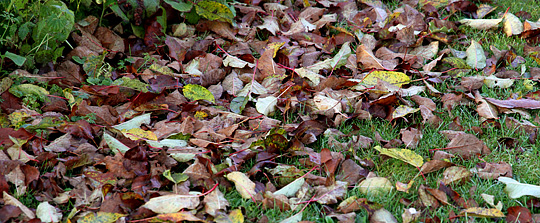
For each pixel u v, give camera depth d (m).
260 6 4.25
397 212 2.32
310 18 4.14
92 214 2.15
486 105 3.08
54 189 2.31
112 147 2.55
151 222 2.14
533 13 4.37
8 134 2.54
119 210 2.20
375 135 2.86
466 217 2.21
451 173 2.52
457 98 3.17
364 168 2.64
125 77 2.98
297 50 3.63
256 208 2.31
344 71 3.47
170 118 2.92
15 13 3.11
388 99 3.04
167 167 2.48
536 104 3.09
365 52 3.53
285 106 3.10
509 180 2.45
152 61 3.46
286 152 2.68
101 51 3.45
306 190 2.40
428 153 2.77
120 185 2.38
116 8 3.40
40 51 3.11
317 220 2.28
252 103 3.15
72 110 2.80
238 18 4.01
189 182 2.39
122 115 2.89
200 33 3.88
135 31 3.59
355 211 2.30
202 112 2.96
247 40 3.81
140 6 3.50
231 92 3.22
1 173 2.35
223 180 2.44
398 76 3.22
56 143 2.58
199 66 3.43
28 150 2.58
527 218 2.21
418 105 3.20
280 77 3.27
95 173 2.41
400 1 4.56
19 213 2.14
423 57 3.66
